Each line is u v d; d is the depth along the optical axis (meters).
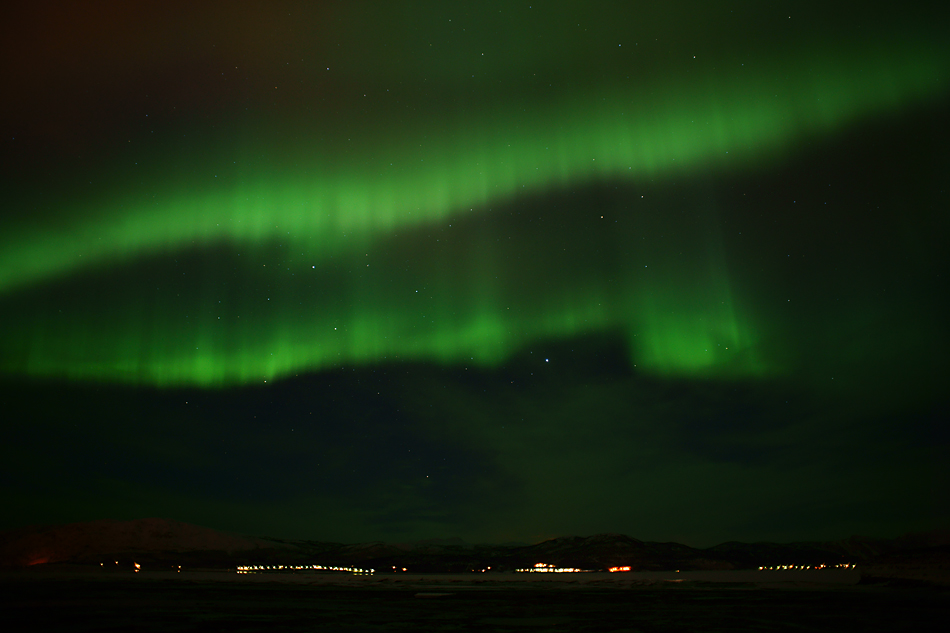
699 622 18.92
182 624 17.73
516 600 30.23
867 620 19.25
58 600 26.55
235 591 35.34
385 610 23.20
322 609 23.42
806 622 18.77
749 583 52.91
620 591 40.03
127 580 50.00
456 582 59.09
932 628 17.05
